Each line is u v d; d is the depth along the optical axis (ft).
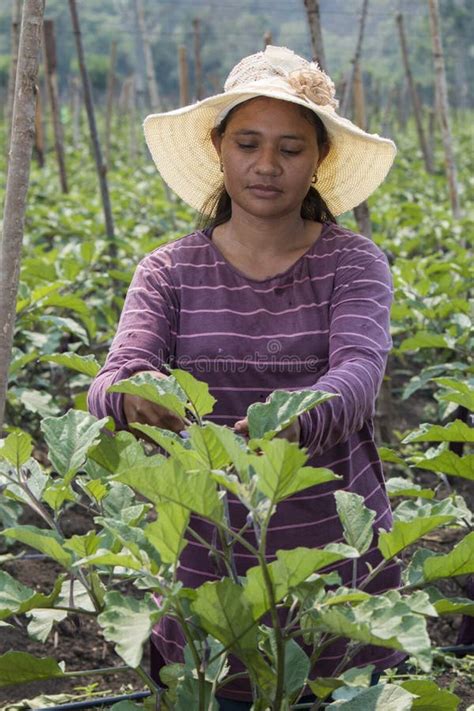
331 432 7.40
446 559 7.38
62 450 7.97
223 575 8.46
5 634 13.34
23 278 21.12
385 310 8.26
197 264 8.55
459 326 16.78
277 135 8.08
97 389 8.00
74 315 22.20
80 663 13.06
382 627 6.40
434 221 33.99
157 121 9.18
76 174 58.08
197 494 6.55
